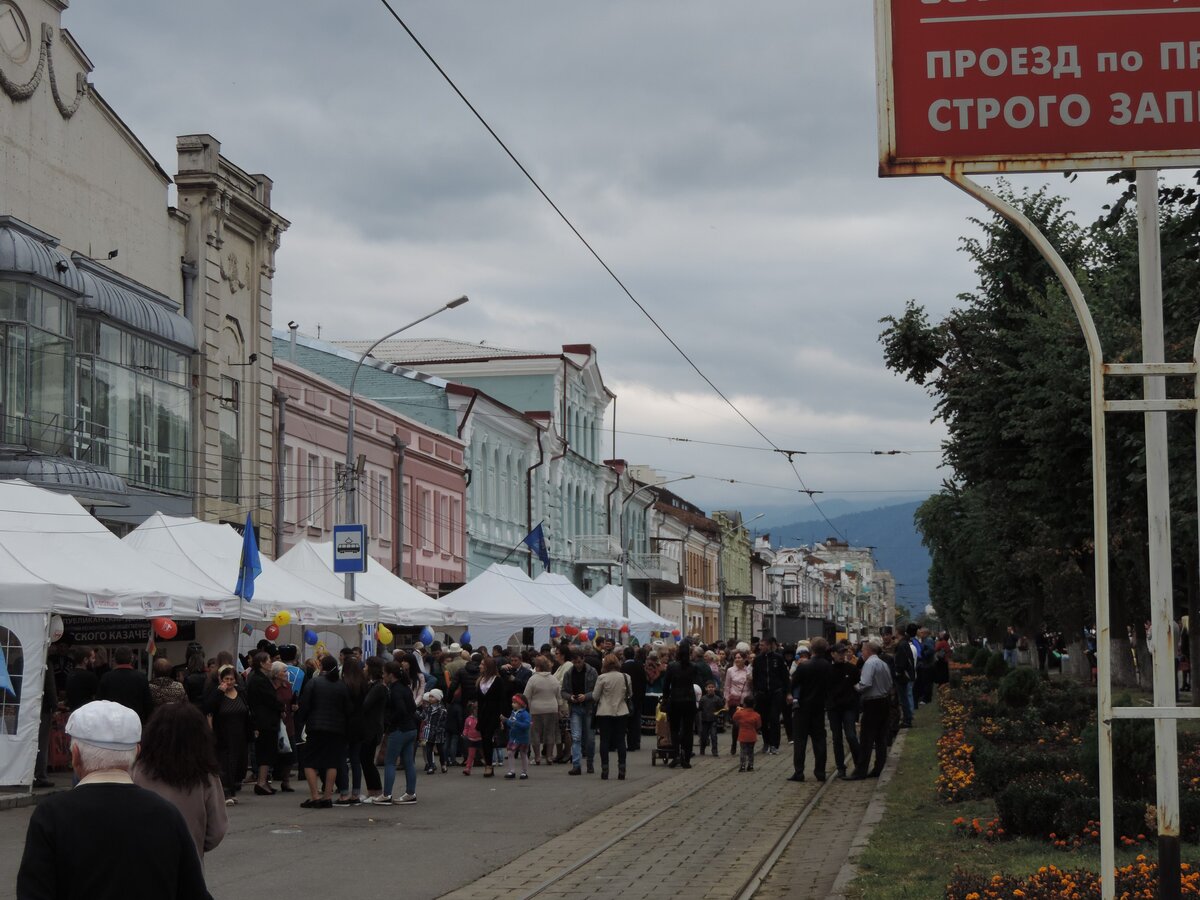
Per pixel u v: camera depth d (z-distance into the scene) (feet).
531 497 198.90
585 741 78.23
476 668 77.05
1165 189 46.50
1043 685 92.12
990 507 112.57
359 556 88.38
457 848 46.42
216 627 74.74
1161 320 22.65
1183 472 65.05
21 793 56.24
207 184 107.04
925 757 74.28
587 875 40.86
